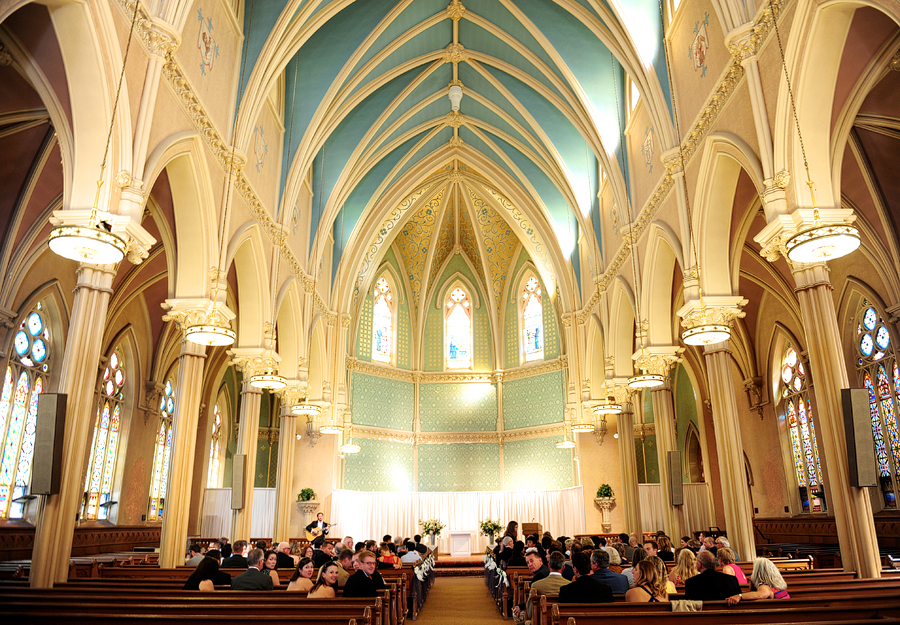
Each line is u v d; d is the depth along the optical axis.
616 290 21.27
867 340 19.70
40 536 8.63
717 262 14.00
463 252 33.19
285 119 19.72
